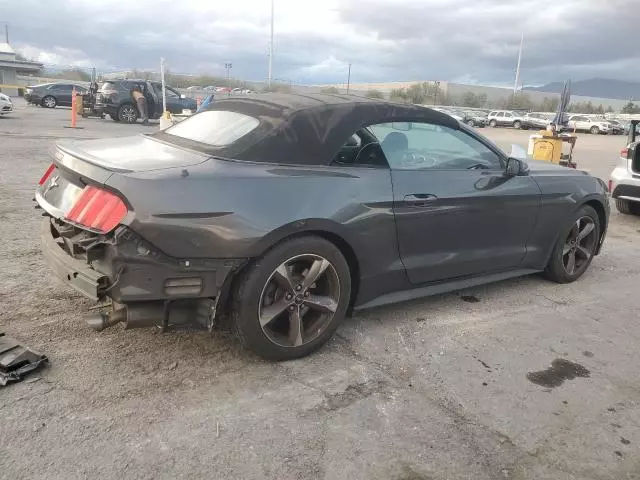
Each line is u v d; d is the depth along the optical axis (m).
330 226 3.22
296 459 2.46
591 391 3.21
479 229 4.12
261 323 3.10
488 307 4.41
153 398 2.83
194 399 2.85
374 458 2.50
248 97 3.81
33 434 2.48
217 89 36.72
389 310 4.20
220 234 2.86
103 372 3.03
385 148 3.65
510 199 4.26
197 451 2.46
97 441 2.47
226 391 2.94
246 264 3.03
